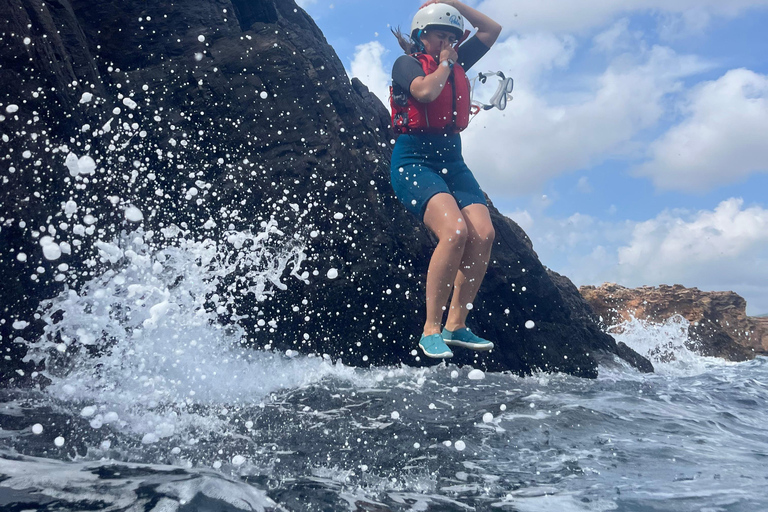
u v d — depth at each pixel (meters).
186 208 4.39
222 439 2.08
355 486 1.67
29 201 3.15
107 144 4.10
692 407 3.20
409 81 3.23
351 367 4.05
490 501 1.60
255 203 4.52
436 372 4.16
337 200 4.67
